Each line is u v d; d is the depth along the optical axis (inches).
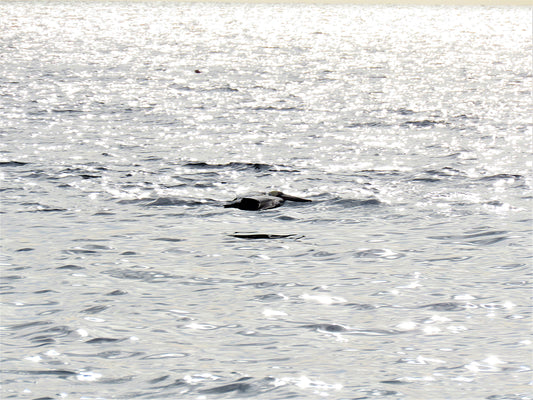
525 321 1448.1
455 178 2746.1
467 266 1792.6
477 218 2223.2
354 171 2869.1
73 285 1659.7
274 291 1625.2
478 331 1403.8
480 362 1270.9
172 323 1445.6
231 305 1544.0
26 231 2079.2
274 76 6692.9
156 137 3558.1
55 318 1464.1
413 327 1425.9
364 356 1298.0
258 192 2454.5
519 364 1261.1
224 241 2004.2
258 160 3053.6
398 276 1723.7
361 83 6166.3
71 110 4357.8
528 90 5674.2
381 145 3420.3
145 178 2716.5
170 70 7209.6
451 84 6131.9
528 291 1614.2
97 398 1151.0
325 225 2159.2
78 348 1330.0
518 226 2132.1
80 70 7042.3
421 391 1172.5
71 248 1930.4
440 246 1955.0
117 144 3361.2
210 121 4065.0
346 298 1583.4
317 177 2768.2
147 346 1338.6
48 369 1246.9
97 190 2539.4
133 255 1878.7
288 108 4608.8
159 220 2204.7
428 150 3299.7
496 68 7701.8
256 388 1181.1
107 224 2159.2
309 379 1211.9
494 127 3909.9
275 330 1412.4
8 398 1148.5
